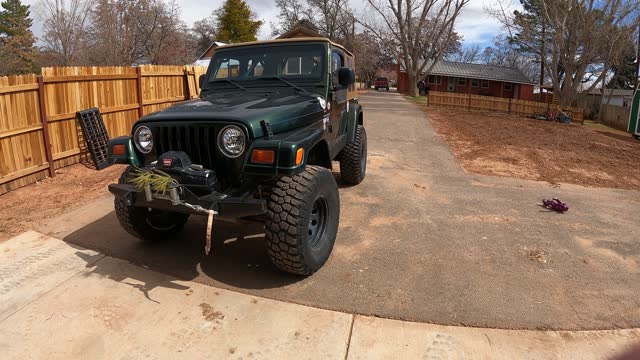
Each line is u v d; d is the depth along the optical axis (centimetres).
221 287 365
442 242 456
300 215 337
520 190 676
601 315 330
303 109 394
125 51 3122
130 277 384
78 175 716
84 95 779
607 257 432
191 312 332
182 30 4134
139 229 421
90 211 550
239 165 343
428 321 320
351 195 614
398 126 1412
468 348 293
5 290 367
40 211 554
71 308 339
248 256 421
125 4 3128
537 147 1115
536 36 2731
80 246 447
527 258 423
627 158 1062
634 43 2489
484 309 334
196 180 331
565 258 426
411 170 791
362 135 651
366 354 288
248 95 439
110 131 848
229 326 315
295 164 327
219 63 500
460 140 1177
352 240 457
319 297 349
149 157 373
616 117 2578
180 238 464
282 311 332
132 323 320
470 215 543
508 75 5228
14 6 5241
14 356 288
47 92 699
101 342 301
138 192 344
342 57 551
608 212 579
